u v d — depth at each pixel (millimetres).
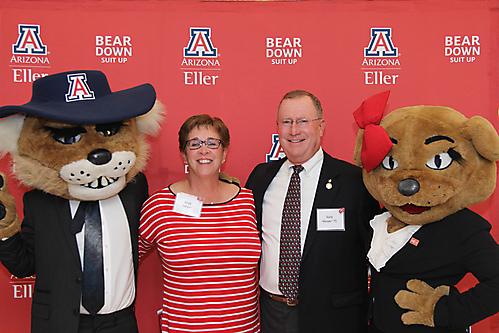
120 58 2111
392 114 1402
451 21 2129
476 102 2135
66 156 1312
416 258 1270
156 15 2119
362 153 1383
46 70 2078
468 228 1226
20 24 2057
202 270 1436
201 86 2152
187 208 1521
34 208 1468
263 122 2176
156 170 2164
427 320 1211
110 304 1452
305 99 1633
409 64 2152
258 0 2135
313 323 1486
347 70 2160
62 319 1360
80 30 2088
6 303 2078
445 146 1219
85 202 1488
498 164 2125
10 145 1398
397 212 1306
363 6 2141
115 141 1400
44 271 1408
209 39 2141
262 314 1703
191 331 1411
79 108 1344
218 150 1520
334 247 1524
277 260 1591
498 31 2113
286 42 2150
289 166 1728
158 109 1712
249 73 2158
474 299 1144
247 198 1642
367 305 1591
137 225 1587
